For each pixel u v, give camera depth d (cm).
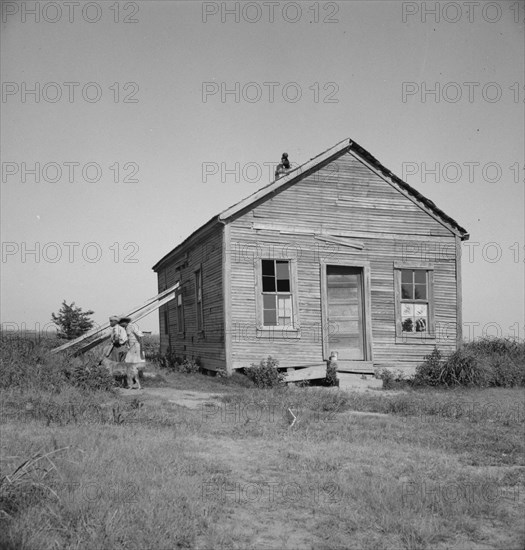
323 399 1484
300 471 784
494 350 2411
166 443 877
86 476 685
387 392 1773
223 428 1059
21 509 581
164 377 1848
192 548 537
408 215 2070
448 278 2100
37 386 1384
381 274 2022
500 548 559
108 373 1562
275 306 1914
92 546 518
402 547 552
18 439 851
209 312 2050
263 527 592
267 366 1794
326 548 541
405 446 973
